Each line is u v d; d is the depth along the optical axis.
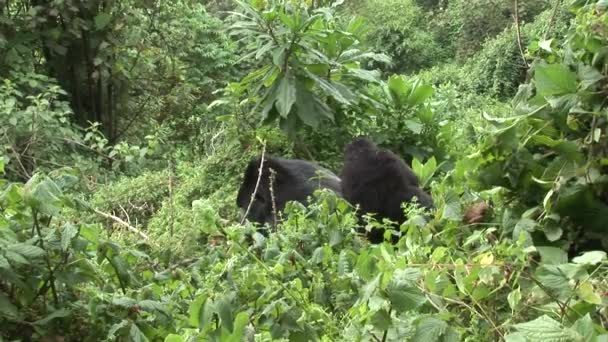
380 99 7.39
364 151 4.63
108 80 10.81
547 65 3.00
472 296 2.29
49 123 8.71
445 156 7.15
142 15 11.42
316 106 6.77
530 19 16.75
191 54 14.48
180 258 3.81
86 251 2.99
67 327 2.87
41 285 2.91
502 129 3.02
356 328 2.17
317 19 6.84
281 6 6.89
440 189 3.18
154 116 11.59
